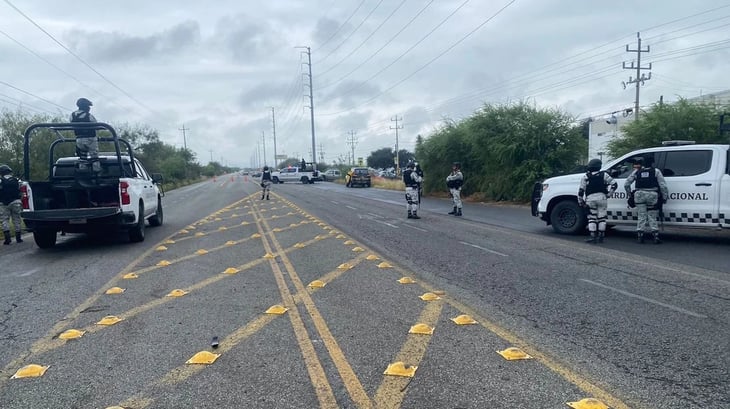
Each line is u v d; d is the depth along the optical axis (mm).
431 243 12227
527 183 23906
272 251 11430
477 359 4984
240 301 7250
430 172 32438
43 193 12094
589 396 4168
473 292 7527
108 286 8375
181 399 4281
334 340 5594
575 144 24484
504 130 25375
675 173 11633
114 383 4625
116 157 13562
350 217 18797
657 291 7418
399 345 5410
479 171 28781
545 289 7645
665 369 4676
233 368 4895
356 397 4254
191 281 8586
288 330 5957
